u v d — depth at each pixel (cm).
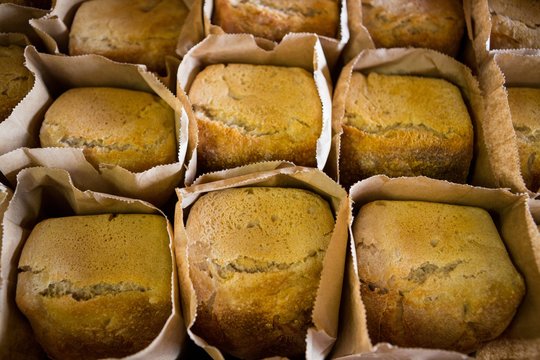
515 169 40
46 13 48
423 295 36
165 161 42
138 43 48
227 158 43
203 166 43
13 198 38
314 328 33
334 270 35
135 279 36
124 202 39
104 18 48
